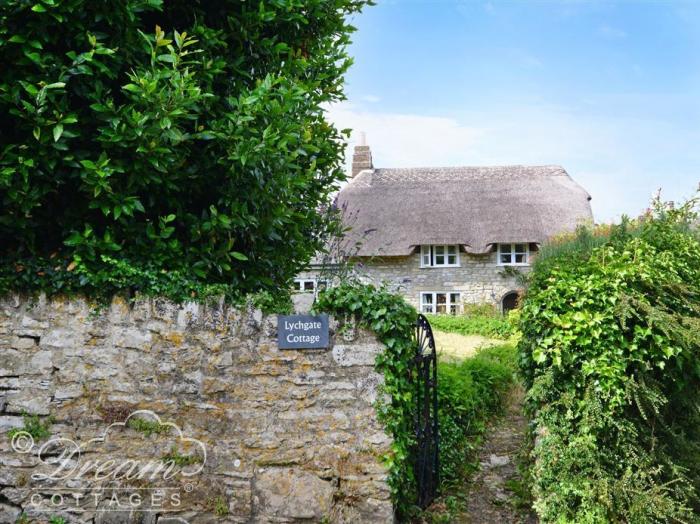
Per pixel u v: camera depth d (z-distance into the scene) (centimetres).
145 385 454
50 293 459
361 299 450
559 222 2127
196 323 456
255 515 443
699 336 414
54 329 459
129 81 464
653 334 427
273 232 534
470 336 1588
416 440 494
